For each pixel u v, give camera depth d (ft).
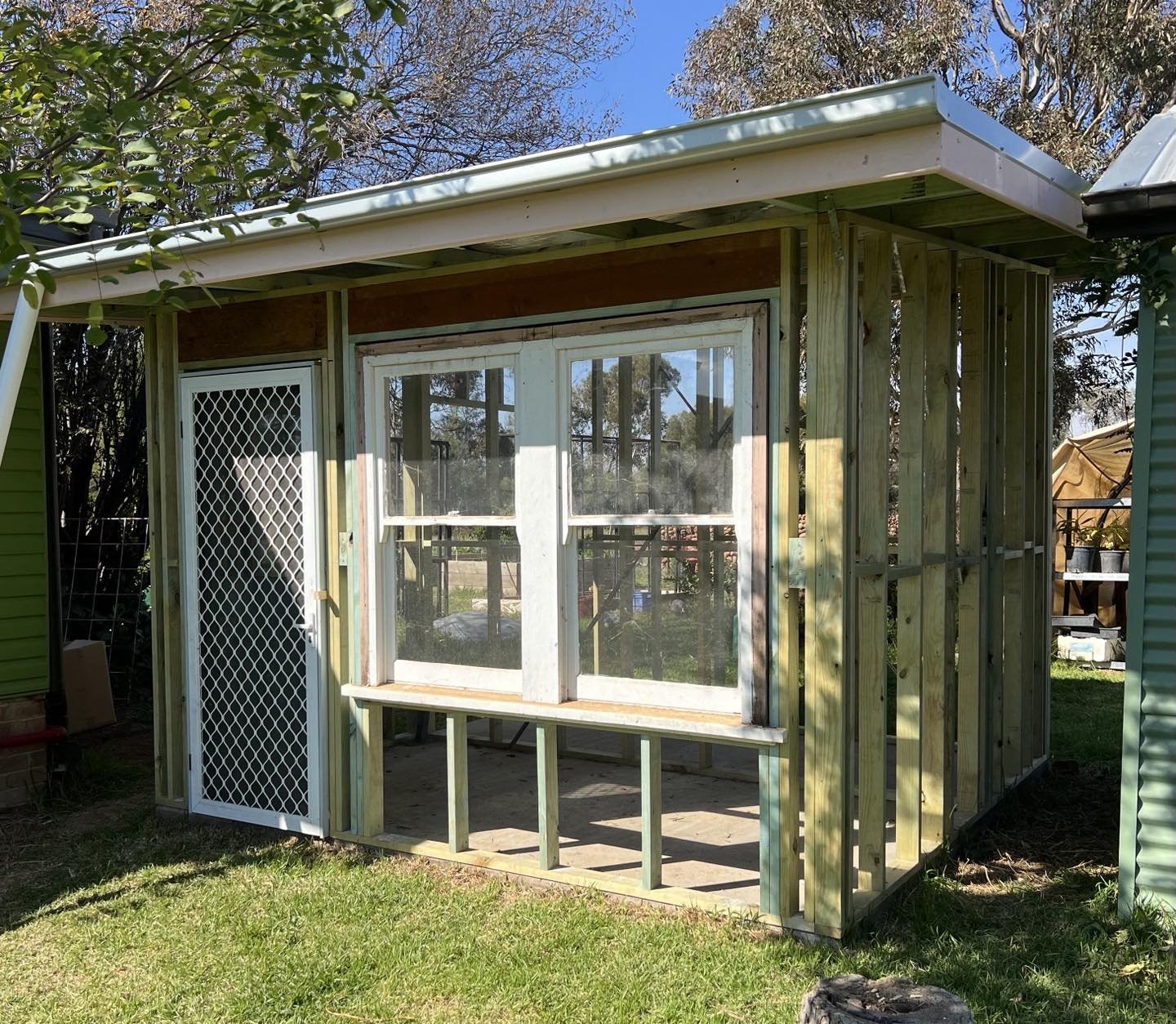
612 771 21.67
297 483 16.99
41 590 20.52
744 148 10.40
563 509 14.49
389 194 12.91
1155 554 12.69
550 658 14.60
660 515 13.67
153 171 12.01
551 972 12.14
